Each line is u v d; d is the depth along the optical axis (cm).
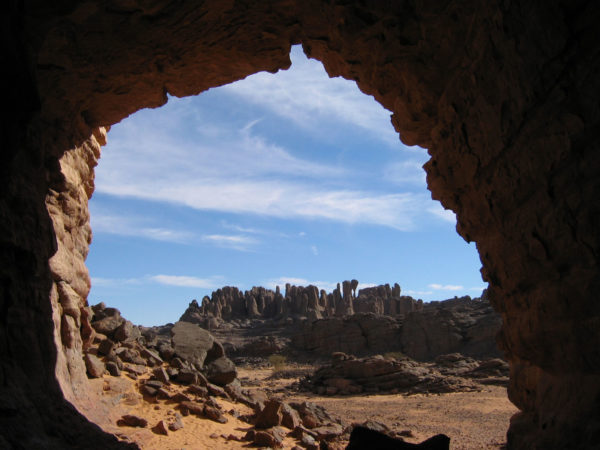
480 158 917
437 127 1089
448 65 977
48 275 1070
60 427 934
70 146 1268
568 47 641
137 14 959
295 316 10500
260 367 7019
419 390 3928
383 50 1022
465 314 6581
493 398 3281
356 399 3781
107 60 1080
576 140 651
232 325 10844
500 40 766
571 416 711
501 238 908
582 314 685
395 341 6819
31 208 967
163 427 1281
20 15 748
